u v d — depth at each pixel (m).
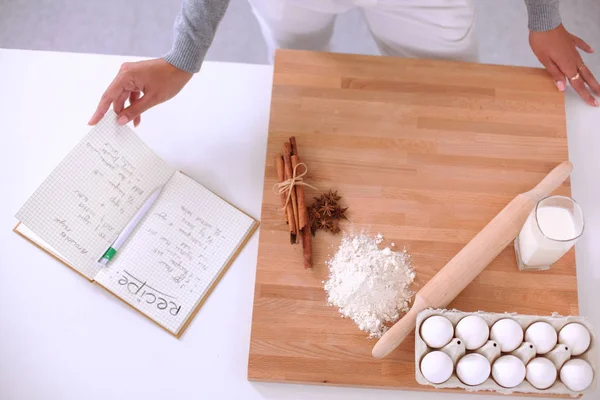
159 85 1.21
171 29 2.39
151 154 1.23
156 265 1.23
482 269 1.17
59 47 2.35
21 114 1.35
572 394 1.07
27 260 1.25
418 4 1.40
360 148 1.30
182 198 1.27
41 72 1.39
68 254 1.18
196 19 1.17
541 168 1.31
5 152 1.33
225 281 1.24
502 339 1.05
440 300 1.12
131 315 1.21
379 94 1.35
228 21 2.38
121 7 2.41
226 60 2.34
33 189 1.31
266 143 1.36
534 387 1.06
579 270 1.26
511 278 1.22
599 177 1.33
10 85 1.37
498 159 1.31
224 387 1.17
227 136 1.35
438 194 1.28
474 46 1.56
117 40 2.37
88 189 1.18
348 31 2.37
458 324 1.07
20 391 1.16
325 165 1.29
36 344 1.19
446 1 1.39
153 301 1.21
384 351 1.11
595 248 1.27
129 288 1.21
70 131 1.35
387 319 1.18
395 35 1.55
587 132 1.37
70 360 1.18
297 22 1.57
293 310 1.19
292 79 1.35
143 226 1.24
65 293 1.22
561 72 1.37
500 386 1.06
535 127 1.33
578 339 1.05
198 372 1.18
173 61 1.20
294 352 1.16
